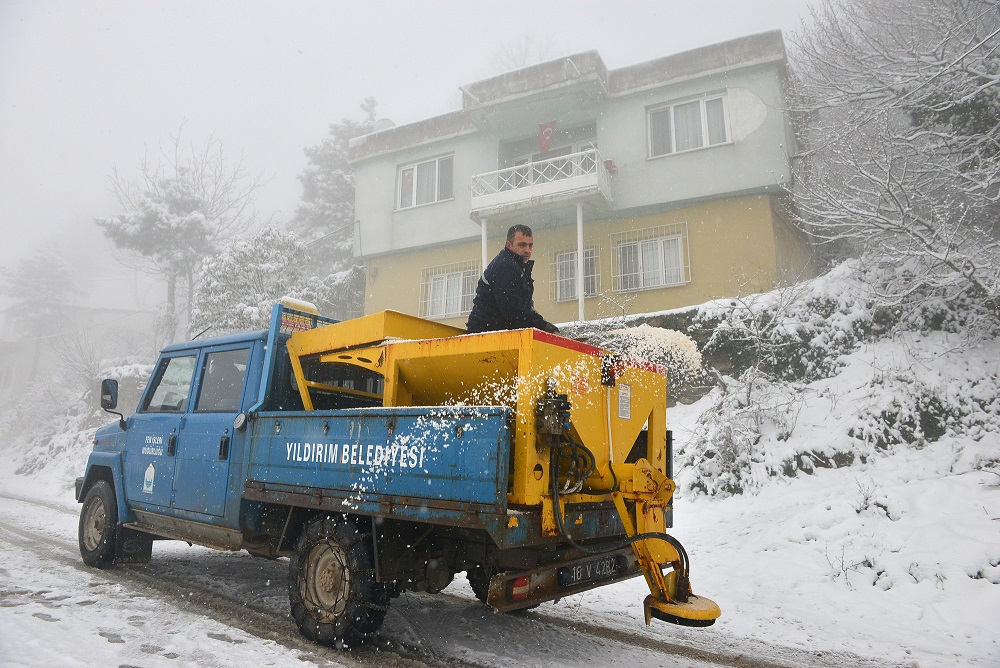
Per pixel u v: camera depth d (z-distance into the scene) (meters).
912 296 8.98
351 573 3.62
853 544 6.08
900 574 5.44
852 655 4.11
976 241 9.38
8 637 3.49
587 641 4.21
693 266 14.64
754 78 14.55
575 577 3.57
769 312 10.00
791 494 7.45
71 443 19.31
